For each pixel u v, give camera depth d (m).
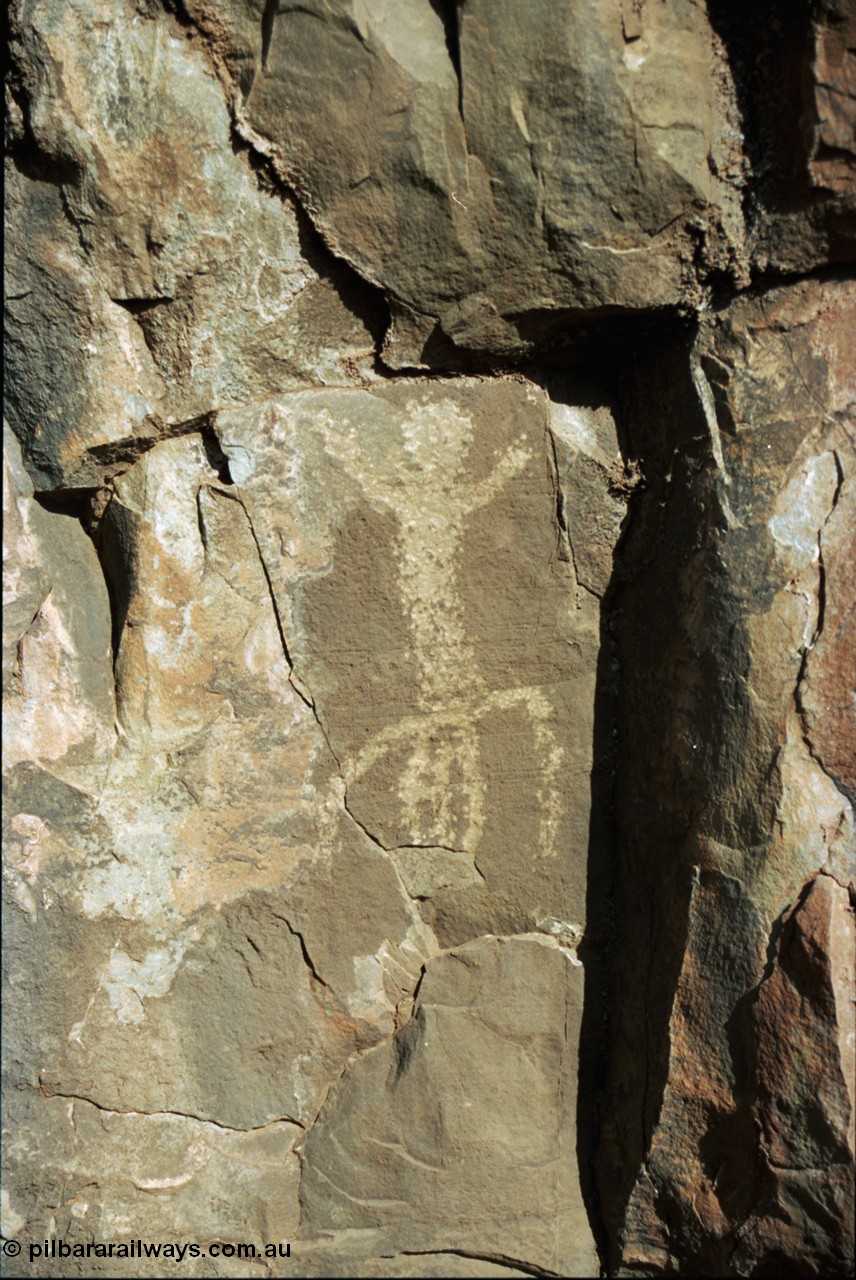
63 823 1.57
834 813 1.46
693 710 1.54
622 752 1.70
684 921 1.54
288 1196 1.67
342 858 1.66
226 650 1.61
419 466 1.61
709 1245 1.55
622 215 1.47
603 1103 1.71
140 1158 1.61
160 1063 1.62
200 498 1.58
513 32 1.41
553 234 1.48
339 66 1.43
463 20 1.42
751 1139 1.49
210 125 1.46
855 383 1.48
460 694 1.66
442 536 1.63
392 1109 1.68
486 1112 1.69
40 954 1.56
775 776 1.46
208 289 1.52
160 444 1.58
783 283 1.50
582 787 1.71
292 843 1.64
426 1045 1.67
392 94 1.43
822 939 1.43
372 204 1.48
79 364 1.54
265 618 1.61
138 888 1.60
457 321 1.55
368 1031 1.68
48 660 1.59
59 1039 1.57
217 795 1.61
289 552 1.60
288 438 1.58
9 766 1.55
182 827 1.61
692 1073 1.52
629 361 1.65
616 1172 1.65
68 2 1.43
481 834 1.69
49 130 1.45
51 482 1.59
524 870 1.71
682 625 1.57
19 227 1.51
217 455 1.59
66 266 1.51
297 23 1.42
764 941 1.47
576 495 1.65
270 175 1.49
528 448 1.63
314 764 1.64
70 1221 1.58
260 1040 1.65
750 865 1.48
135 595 1.60
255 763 1.62
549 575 1.66
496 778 1.69
